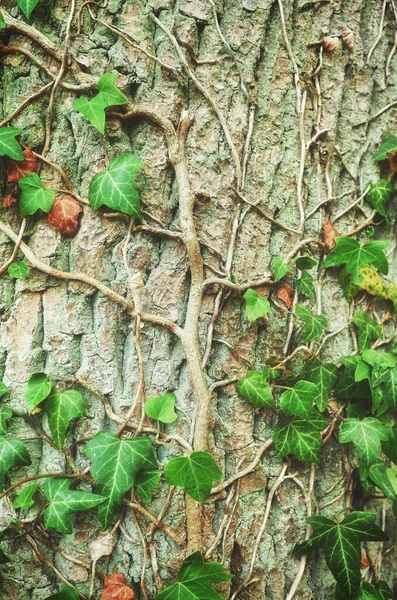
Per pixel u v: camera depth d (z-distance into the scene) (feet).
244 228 3.40
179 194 3.34
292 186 3.45
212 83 3.37
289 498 3.42
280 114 3.44
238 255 3.39
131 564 3.32
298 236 3.45
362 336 3.50
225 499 3.37
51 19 3.32
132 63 3.34
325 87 3.50
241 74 3.39
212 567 3.28
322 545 3.37
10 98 3.31
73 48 3.32
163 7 3.35
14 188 3.32
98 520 3.32
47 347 3.33
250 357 3.40
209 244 3.37
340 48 3.51
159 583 3.31
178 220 3.36
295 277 3.44
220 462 3.37
